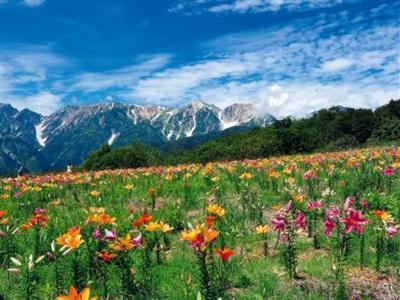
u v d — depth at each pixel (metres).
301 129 101.62
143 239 7.49
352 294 6.09
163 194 15.05
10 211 12.78
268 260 7.70
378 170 13.52
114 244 6.25
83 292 3.28
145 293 6.36
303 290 6.31
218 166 22.19
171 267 7.31
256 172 17.81
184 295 5.96
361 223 6.18
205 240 5.40
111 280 6.67
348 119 101.50
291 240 7.05
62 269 6.82
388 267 7.06
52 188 16.78
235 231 9.14
